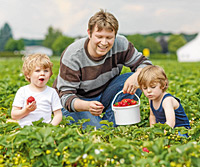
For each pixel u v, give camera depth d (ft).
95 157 7.95
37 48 283.59
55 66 45.09
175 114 11.57
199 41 161.58
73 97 12.09
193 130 10.24
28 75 11.21
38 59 10.94
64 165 8.64
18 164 9.06
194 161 7.63
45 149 8.63
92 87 13.25
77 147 8.33
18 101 11.12
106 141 10.88
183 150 7.69
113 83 13.71
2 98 18.52
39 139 8.62
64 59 12.45
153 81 10.87
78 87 12.93
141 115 14.07
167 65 69.05
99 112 11.28
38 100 11.20
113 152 8.20
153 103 11.97
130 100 12.10
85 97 13.84
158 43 340.39
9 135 9.44
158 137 9.82
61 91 12.62
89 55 12.26
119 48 12.99
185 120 11.76
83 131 11.16
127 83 12.16
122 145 8.17
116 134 10.78
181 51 165.58
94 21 11.05
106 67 12.96
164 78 11.07
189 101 16.07
